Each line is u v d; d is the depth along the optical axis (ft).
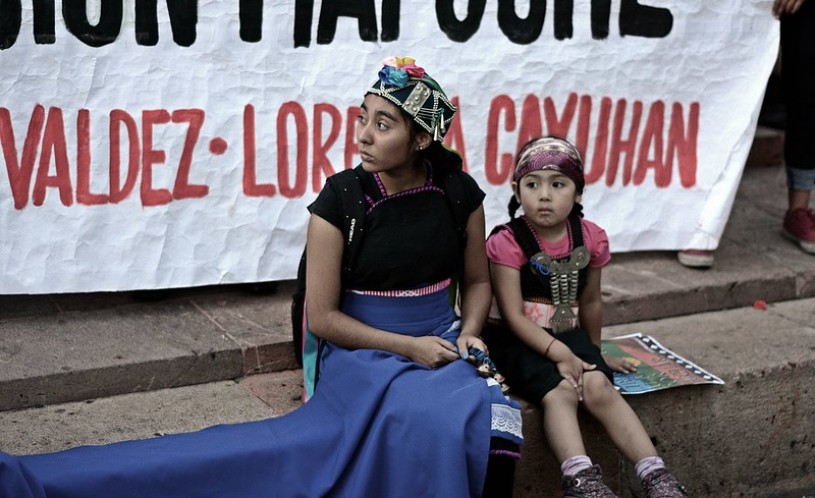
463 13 12.62
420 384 9.17
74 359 10.71
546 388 10.09
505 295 10.49
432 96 9.29
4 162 11.08
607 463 11.01
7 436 9.76
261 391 11.00
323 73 12.12
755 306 13.83
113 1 11.12
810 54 14.21
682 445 11.55
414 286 9.85
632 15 13.43
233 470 8.87
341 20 12.07
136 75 11.37
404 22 12.37
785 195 17.17
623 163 13.83
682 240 14.19
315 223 9.56
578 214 10.74
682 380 11.32
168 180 11.71
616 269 13.99
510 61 12.97
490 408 9.03
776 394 12.03
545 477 10.66
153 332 11.47
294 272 12.44
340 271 9.68
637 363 11.54
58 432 9.90
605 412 10.16
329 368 9.73
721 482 11.94
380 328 9.81
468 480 8.91
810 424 12.36
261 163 12.05
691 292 13.43
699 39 13.79
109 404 10.53
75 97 11.19
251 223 12.14
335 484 9.07
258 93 11.89
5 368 10.41
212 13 11.51
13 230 11.26
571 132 13.51
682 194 14.12
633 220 13.99
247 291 12.69
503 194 13.34
